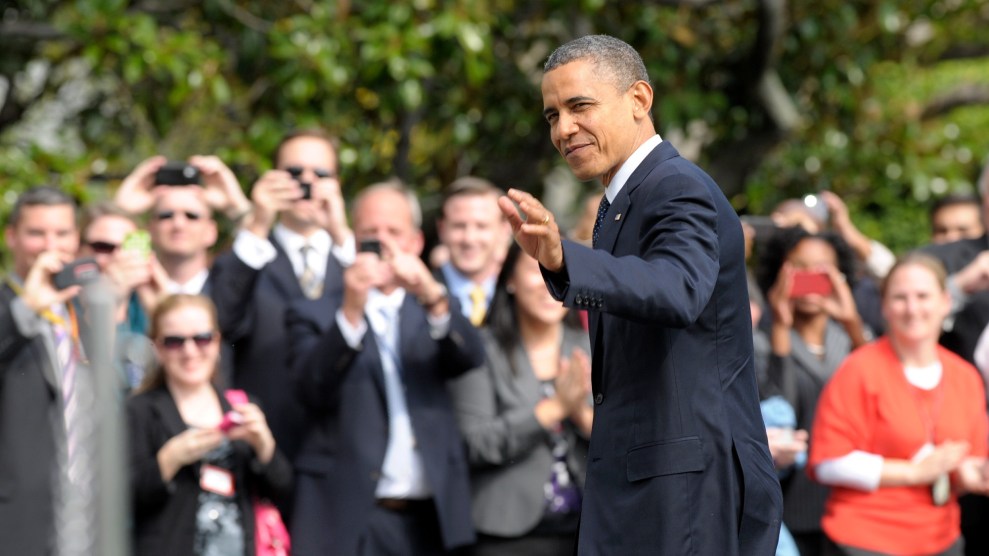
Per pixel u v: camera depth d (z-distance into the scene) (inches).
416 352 821.9
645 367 510.6
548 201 1624.0
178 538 742.5
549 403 821.9
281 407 827.4
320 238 879.7
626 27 1416.1
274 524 776.3
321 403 804.6
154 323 768.9
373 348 816.3
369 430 805.2
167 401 760.3
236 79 1348.4
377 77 1272.1
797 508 864.3
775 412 848.9
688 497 501.7
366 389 808.9
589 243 952.3
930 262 848.9
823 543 841.5
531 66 1481.3
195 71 1206.9
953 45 1733.5
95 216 856.3
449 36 1229.1
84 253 853.8
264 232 861.2
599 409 526.3
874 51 1518.2
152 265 823.7
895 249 1690.5
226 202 908.0
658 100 1430.9
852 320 908.0
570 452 836.0
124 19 1187.3
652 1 1405.0
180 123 1403.8
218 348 788.6
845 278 956.0
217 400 784.9
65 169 1195.3
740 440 511.2
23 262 810.2
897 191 1657.2
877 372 836.6
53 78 1325.0
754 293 947.3
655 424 506.9
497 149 1472.7
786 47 1470.2
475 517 823.7
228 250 887.1
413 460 813.2
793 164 1560.0
